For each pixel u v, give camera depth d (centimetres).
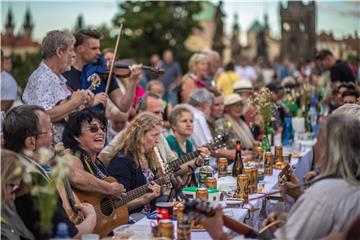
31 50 3369
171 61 2494
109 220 834
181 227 663
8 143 703
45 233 612
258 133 1364
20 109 710
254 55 4409
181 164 964
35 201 621
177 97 1582
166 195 934
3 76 1441
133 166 929
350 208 627
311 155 1398
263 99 1290
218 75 2155
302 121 1561
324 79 1855
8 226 645
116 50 1132
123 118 1207
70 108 937
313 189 638
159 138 982
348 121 646
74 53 985
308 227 630
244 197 860
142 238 650
